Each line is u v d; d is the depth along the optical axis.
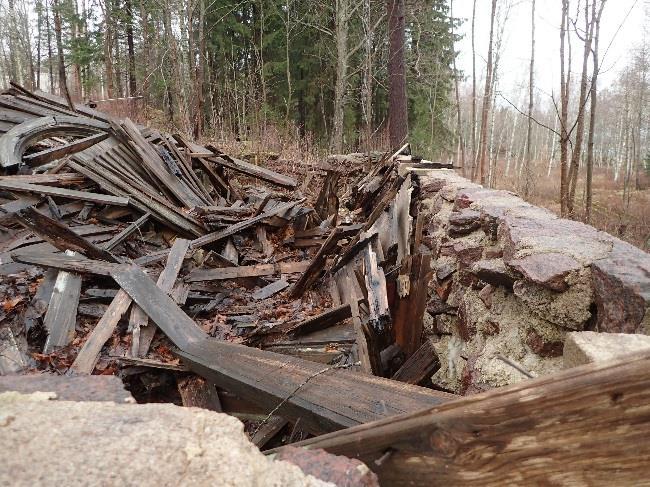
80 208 5.75
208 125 16.89
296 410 2.23
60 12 20.03
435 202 4.53
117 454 0.86
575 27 6.75
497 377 2.24
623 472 0.84
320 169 9.78
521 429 0.92
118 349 3.47
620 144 27.58
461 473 1.02
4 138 6.36
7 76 35.06
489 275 2.46
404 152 7.48
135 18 19.95
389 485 1.17
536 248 2.08
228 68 18.70
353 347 3.63
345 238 5.79
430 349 3.14
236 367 2.85
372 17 15.51
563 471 0.90
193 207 6.60
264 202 6.32
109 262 4.45
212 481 0.82
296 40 18.59
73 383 1.19
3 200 5.52
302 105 20.14
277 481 0.88
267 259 5.84
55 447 0.88
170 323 3.62
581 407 0.85
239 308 4.59
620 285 1.56
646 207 14.80
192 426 0.97
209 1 17.34
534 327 2.07
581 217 7.44
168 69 17.59
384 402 2.02
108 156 6.57
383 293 3.52
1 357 3.16
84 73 21.38
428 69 17.27
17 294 3.84
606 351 1.19
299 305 4.68
